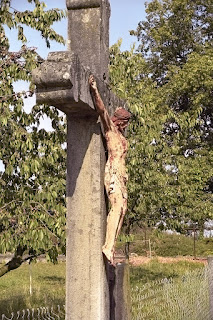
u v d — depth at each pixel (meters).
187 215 14.91
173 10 23.50
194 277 10.02
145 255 25.28
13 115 7.52
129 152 11.06
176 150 13.28
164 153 13.12
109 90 4.86
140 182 12.31
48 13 8.35
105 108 4.46
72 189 4.51
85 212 4.46
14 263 8.57
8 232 7.30
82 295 4.42
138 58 11.73
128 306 5.31
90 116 4.50
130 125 10.06
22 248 8.56
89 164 4.49
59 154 7.59
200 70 20.52
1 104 7.25
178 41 24.06
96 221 4.45
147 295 9.03
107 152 4.68
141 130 10.53
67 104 4.09
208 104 21.91
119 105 5.19
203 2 23.72
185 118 13.54
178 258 23.97
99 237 4.43
